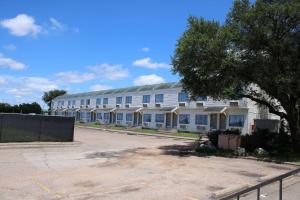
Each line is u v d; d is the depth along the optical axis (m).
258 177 14.72
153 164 17.66
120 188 12.14
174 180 13.63
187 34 22.88
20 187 11.95
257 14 21.02
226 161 19.45
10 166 15.98
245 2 22.61
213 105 47.44
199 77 23.61
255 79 22.16
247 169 16.84
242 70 21.97
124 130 53.47
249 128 41.66
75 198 10.73
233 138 23.53
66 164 17.17
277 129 29.75
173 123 55.56
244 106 42.34
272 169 17.09
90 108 83.00
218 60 22.03
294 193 11.67
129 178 13.89
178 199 10.80
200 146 24.20
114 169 15.98
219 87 23.12
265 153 21.81
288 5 20.45
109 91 77.12
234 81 22.34
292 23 20.88
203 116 49.12
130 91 67.94
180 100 54.53
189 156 21.16
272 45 21.09
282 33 21.41
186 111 52.25
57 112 102.94
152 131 51.38
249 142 23.48
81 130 51.03
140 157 20.22
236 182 13.49
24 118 24.11
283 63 21.17
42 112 109.88
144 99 63.47
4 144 22.33
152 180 13.55
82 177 13.91
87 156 20.25
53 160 18.28
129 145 28.06
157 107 59.41
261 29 20.98
